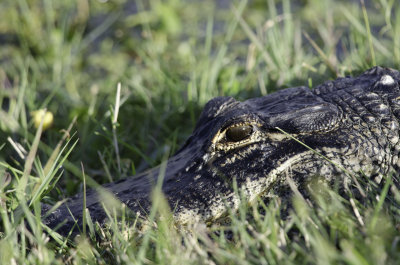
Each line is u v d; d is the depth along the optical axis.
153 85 10.62
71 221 4.97
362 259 3.68
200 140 5.89
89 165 7.92
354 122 5.38
